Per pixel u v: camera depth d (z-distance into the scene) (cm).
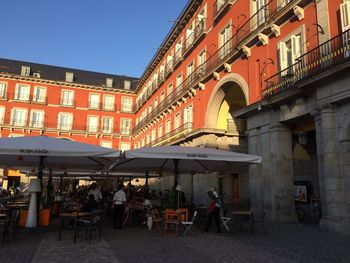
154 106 3853
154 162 1355
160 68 3659
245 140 2384
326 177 1109
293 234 1041
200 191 2252
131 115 4991
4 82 4444
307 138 1509
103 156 978
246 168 2525
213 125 2300
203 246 843
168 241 920
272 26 1514
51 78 4812
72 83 4728
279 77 1472
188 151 1062
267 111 1520
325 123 1130
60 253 749
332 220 1082
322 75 1104
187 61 2789
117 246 840
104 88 4878
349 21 1077
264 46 1622
